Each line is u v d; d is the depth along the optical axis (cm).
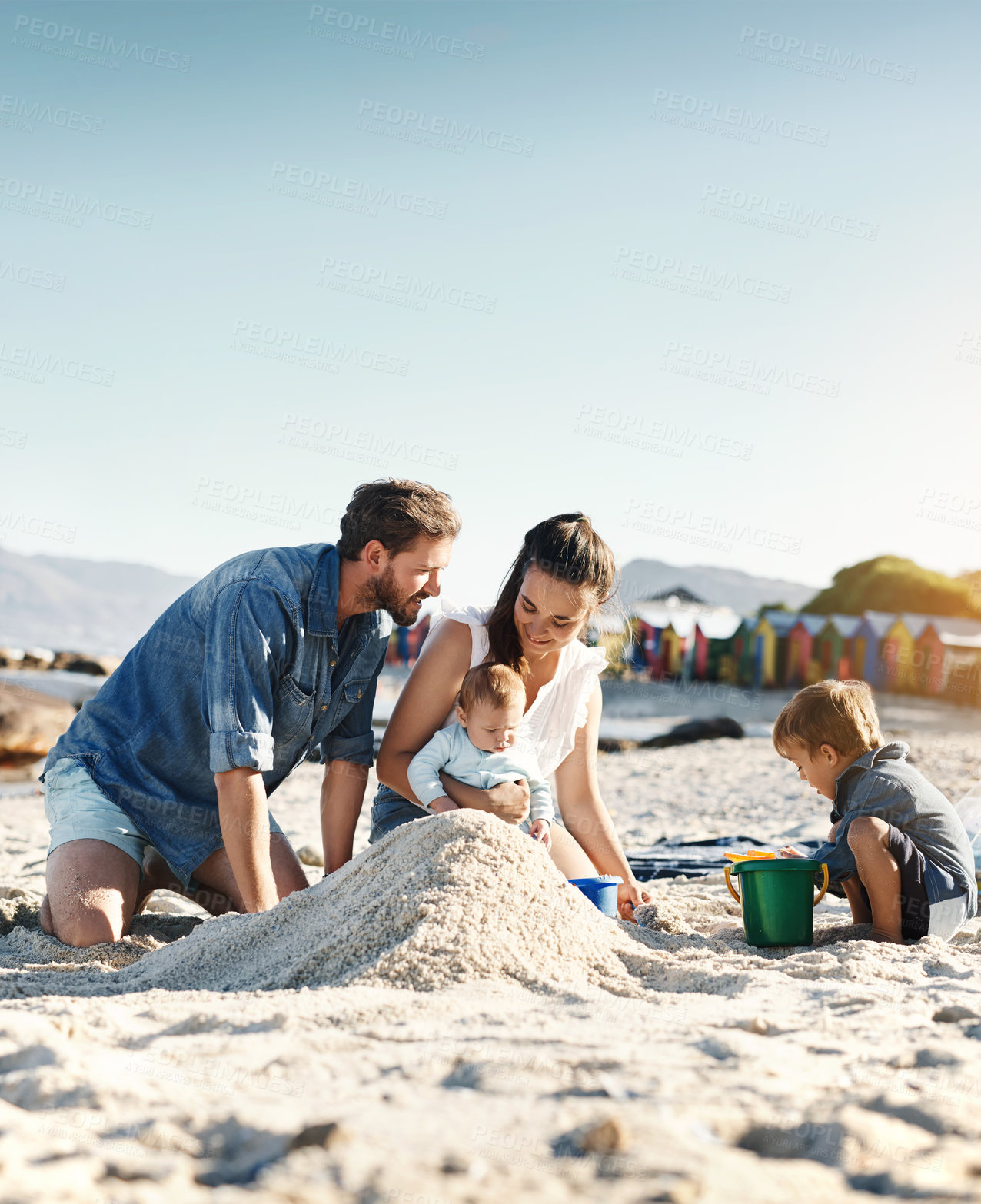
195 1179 123
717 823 741
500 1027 190
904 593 2745
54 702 1184
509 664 366
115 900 331
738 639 2214
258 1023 195
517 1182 117
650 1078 154
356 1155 124
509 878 261
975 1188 119
